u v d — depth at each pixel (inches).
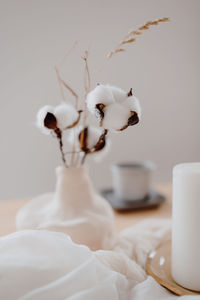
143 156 48.1
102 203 16.5
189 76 47.3
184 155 50.8
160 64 44.9
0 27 38.0
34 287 10.0
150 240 16.8
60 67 39.7
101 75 40.3
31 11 38.3
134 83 43.6
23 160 43.3
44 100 40.9
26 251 11.0
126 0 40.7
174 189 12.5
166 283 12.4
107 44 40.6
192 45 46.0
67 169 15.5
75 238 14.9
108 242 15.7
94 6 39.6
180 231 12.2
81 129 15.5
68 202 15.5
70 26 39.4
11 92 40.2
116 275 11.3
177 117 48.5
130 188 23.8
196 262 11.9
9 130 41.6
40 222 15.4
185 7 44.2
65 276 10.2
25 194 44.5
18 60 39.4
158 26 43.3
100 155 16.2
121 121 11.0
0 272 9.9
